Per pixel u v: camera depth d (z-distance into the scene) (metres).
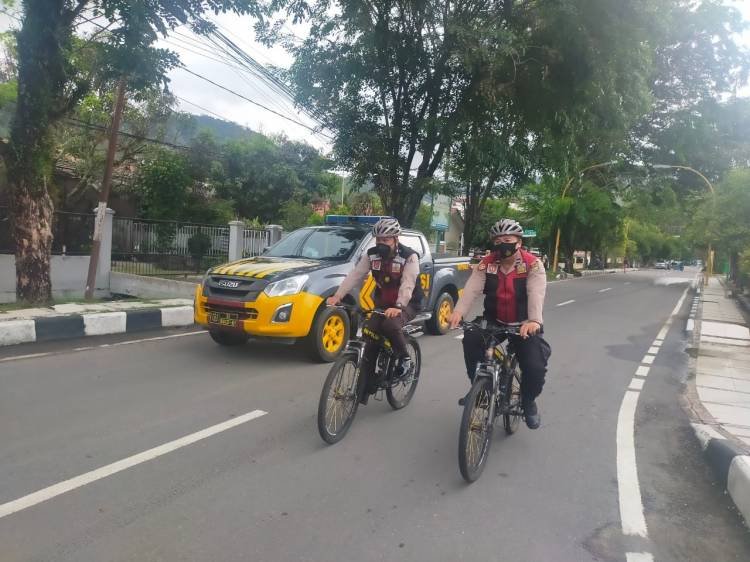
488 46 12.88
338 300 5.11
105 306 10.16
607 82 13.94
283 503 3.65
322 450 4.57
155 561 2.96
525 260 4.34
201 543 3.14
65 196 22.52
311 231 8.74
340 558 3.06
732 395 7.08
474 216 22.27
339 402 4.80
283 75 14.03
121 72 9.64
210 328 7.39
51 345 7.91
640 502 3.95
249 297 7.01
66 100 10.26
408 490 3.94
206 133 27.72
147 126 23.12
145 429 4.83
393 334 5.02
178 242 17.52
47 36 9.49
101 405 5.40
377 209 26.44
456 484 4.08
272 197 29.53
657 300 22.33
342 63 13.48
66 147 21.45
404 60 13.69
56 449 4.33
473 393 4.05
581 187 35.28
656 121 32.66
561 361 8.92
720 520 3.74
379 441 4.85
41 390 5.79
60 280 14.56
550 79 14.20
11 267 13.39
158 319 9.75
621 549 3.32
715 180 33.34
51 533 3.18
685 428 5.71
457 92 14.52
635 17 13.15
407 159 15.27
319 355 7.25
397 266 5.03
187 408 5.43
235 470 4.12
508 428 5.18
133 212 25.86
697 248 39.00
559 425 5.61
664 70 30.62
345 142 14.42
